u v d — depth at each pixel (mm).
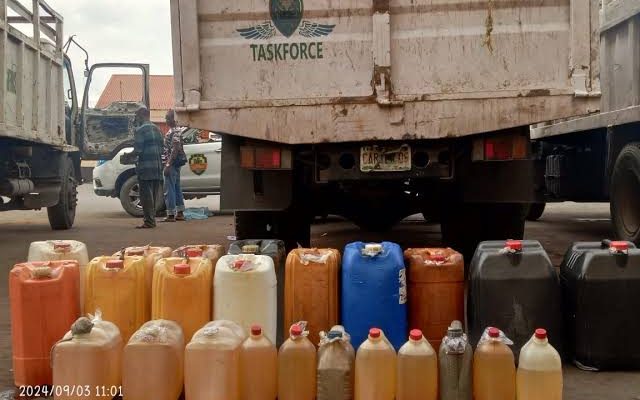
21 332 3455
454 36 4762
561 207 15070
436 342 3717
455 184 5637
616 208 6672
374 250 3635
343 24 4781
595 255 3662
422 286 3725
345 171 4977
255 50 4820
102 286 3621
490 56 4754
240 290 3525
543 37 4734
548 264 3650
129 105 15242
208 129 4820
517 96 4703
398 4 4746
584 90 4688
